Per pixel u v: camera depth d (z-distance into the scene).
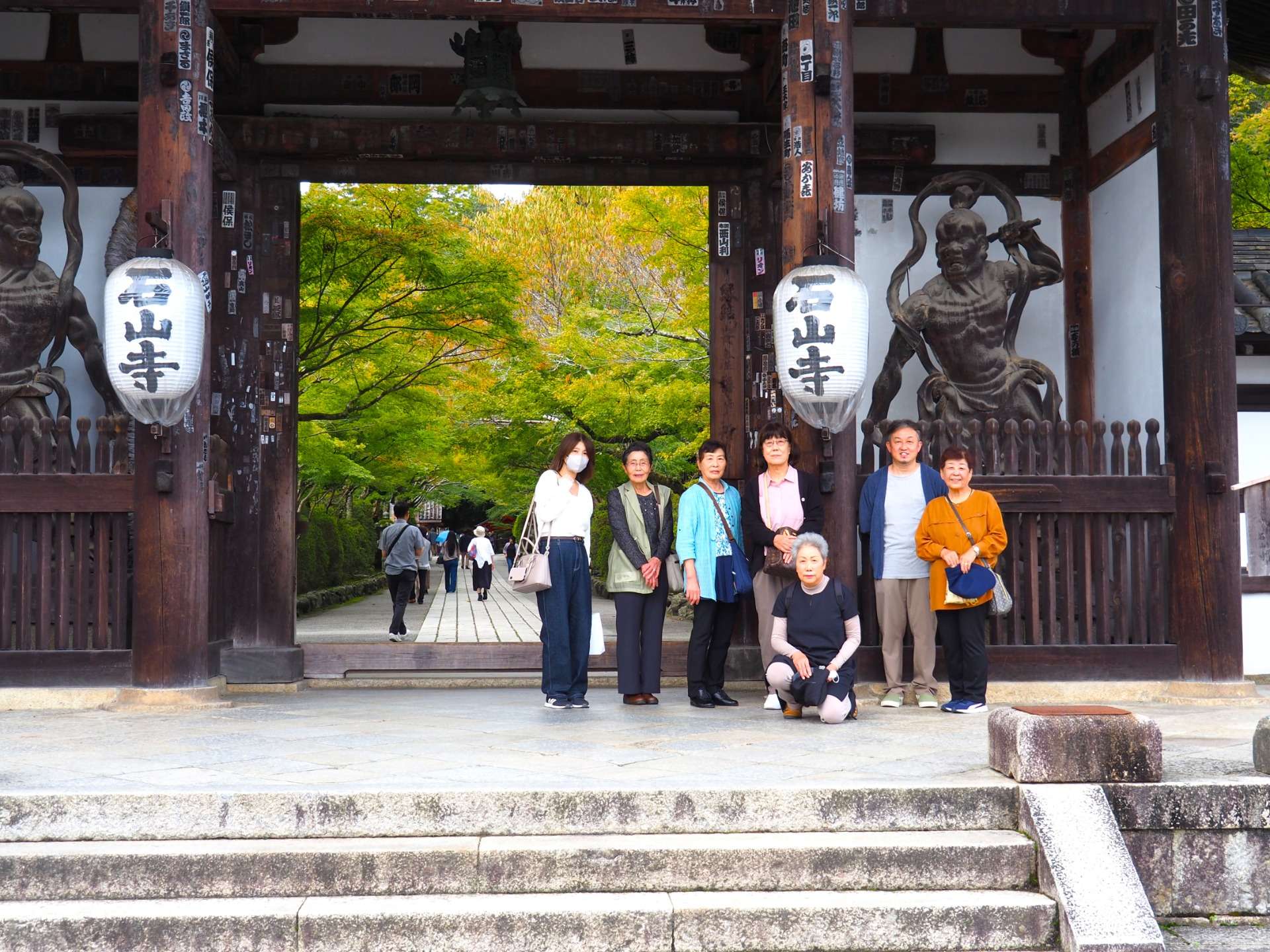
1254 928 4.27
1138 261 8.71
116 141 8.82
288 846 4.13
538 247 20.12
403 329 15.09
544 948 3.85
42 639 7.58
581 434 7.41
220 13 7.57
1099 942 3.78
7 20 9.06
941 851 4.16
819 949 3.92
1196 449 7.78
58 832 4.23
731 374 9.45
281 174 9.12
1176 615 7.86
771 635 6.69
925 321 8.89
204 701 7.19
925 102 9.42
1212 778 4.57
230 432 8.95
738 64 9.47
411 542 14.53
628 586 7.45
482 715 6.95
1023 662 7.85
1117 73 8.95
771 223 9.40
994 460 7.97
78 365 8.95
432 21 9.34
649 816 4.32
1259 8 9.17
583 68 9.42
